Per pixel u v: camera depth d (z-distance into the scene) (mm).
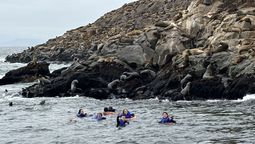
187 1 122750
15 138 33844
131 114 42438
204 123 37875
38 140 32875
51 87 62188
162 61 63219
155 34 66375
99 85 61594
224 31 60750
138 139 32219
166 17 117750
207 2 71312
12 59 152125
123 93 59062
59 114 46375
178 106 49062
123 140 32031
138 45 66062
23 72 78875
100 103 54312
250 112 42719
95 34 136875
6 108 51406
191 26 67062
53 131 36500
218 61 55594
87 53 119688
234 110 44281
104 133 35062
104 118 42656
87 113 46281
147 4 137500
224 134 32750
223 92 52312
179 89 55188
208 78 53656
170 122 38531
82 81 61844
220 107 46656
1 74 101062
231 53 55844
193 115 42375
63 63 125938
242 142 29781
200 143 29969
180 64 57781
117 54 66125
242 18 61188
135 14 135375
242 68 52562
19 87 72375
